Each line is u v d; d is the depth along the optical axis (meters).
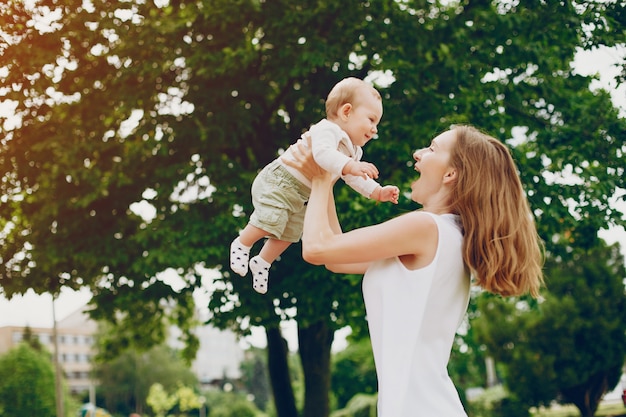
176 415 74.56
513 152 10.62
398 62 10.30
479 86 10.49
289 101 11.84
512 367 23.25
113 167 11.26
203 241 10.47
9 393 34.72
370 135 3.13
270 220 3.13
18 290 11.85
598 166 11.09
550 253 11.53
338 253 2.53
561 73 11.88
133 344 16.31
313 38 10.41
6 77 10.84
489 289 2.60
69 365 99.88
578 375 22.92
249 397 94.06
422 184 2.77
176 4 11.29
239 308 11.00
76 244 11.32
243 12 10.44
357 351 37.22
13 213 12.34
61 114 11.50
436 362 2.45
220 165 11.35
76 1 11.06
